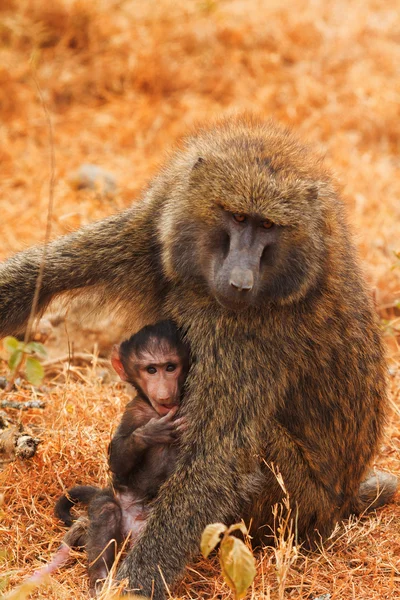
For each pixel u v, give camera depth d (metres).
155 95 24.20
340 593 9.27
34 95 23.38
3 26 24.67
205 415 9.48
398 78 25.72
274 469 9.73
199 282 9.77
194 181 9.59
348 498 10.64
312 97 24.39
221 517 9.38
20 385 13.09
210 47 25.70
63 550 9.52
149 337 9.85
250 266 9.12
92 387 13.09
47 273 10.65
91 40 24.97
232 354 9.54
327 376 10.06
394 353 14.60
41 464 11.02
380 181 20.92
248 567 7.54
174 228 9.71
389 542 10.20
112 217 10.74
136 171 20.70
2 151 21.20
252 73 25.41
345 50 26.64
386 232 18.34
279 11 27.89
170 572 9.23
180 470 9.44
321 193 9.79
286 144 10.14
